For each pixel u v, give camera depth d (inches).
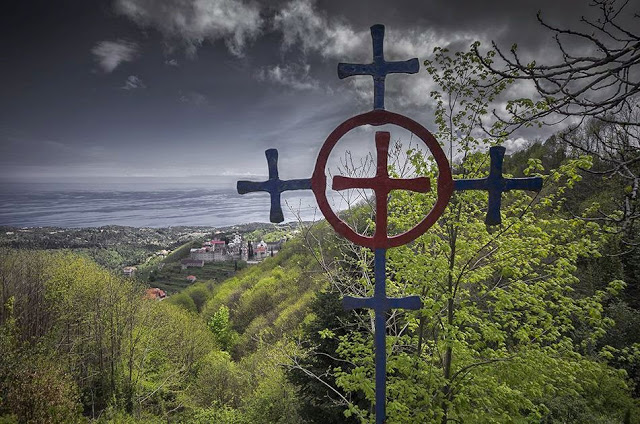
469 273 216.4
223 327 1492.4
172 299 2001.7
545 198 191.8
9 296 742.5
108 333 743.1
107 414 617.6
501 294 197.9
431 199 227.0
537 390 191.6
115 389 714.8
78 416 534.3
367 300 139.1
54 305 778.8
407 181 131.7
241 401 746.2
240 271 2659.9
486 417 194.4
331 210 135.0
